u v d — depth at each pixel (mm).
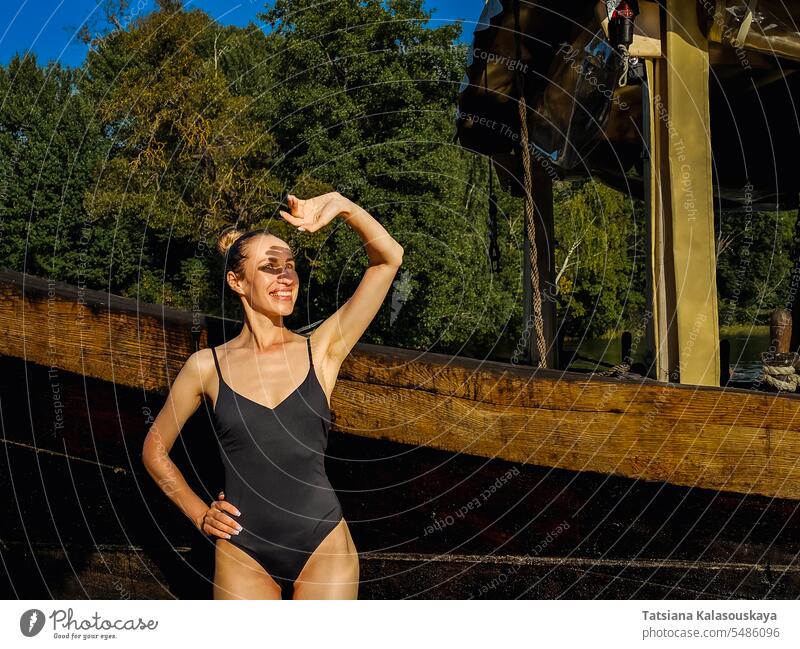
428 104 12953
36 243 18641
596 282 20766
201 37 16547
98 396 2992
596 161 6602
